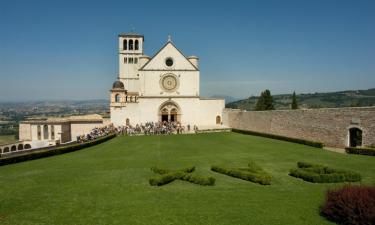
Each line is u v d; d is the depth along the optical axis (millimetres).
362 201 13109
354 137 39719
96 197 18875
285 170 26469
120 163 31219
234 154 36062
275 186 21172
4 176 25828
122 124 77375
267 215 15391
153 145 46375
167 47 78438
